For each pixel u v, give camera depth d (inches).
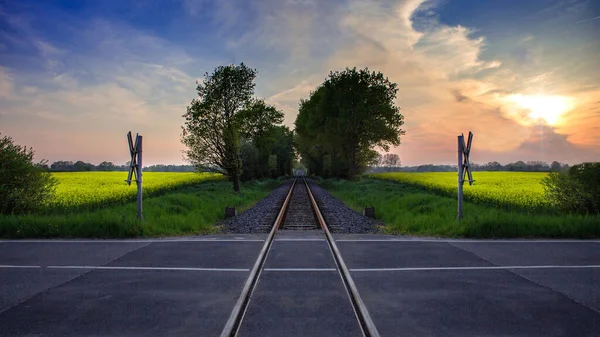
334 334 180.7
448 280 266.1
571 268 297.4
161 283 260.4
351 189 1411.2
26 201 605.3
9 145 622.5
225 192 1184.8
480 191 1099.3
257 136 1437.0
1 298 230.4
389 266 303.1
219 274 281.6
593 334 181.3
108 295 236.1
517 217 494.6
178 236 452.1
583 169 615.2
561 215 567.2
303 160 4047.7
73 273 285.0
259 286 253.6
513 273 283.4
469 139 514.6
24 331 184.9
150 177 2281.0
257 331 184.1
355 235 448.1
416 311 209.6
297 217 663.1
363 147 2050.9
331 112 1977.1
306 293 239.3
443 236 444.8
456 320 197.6
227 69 1267.2
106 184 1459.2
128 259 328.5
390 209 740.0
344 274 279.9
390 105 1916.8
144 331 184.9
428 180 1985.7
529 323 193.8
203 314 205.8
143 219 509.7
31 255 344.5
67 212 630.5
